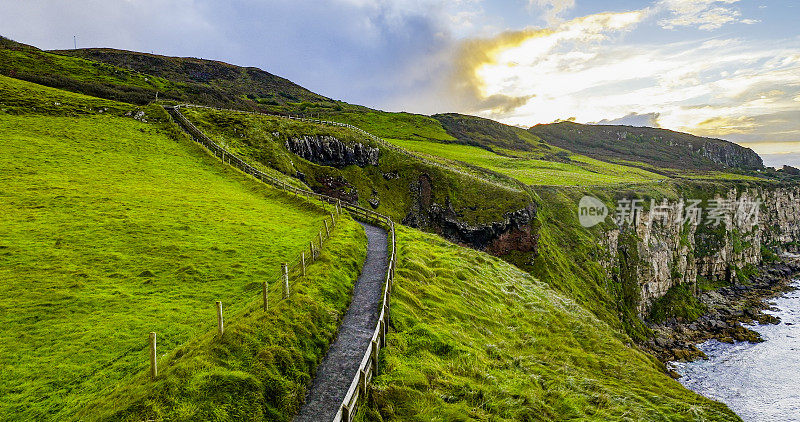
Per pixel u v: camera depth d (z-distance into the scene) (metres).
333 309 21.02
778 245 181.62
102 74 140.62
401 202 100.06
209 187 52.72
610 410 19.52
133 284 25.55
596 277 100.19
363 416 14.21
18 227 32.34
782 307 109.94
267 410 13.30
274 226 41.06
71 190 42.62
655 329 102.44
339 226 39.41
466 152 178.88
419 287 28.53
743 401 62.56
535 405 17.98
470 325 26.16
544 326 31.47
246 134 86.31
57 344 18.53
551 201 119.62
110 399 13.03
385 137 183.75
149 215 38.84
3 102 67.25
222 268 29.11
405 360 18.47
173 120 80.38
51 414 14.03
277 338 16.30
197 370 13.41
